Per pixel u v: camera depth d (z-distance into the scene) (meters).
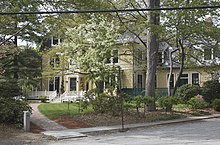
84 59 28.77
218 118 25.36
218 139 13.90
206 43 28.69
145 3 26.97
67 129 17.78
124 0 27.00
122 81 42.72
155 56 25.38
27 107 18.42
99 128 18.14
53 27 20.59
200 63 34.31
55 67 35.97
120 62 42.50
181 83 44.03
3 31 20.23
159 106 26.36
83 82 43.12
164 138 14.70
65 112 23.55
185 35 22.30
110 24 29.17
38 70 34.66
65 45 30.67
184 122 22.17
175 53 36.03
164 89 41.19
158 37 24.22
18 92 19.67
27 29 19.81
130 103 23.78
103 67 27.88
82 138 15.66
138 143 13.33
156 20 23.23
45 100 42.06
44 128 17.92
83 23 27.30
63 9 18.17
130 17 28.06
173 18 21.33
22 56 31.89
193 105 28.55
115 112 22.02
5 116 17.17
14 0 16.97
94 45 29.33
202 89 32.12
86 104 22.62
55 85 47.25
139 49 34.50
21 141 14.51
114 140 14.53
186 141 13.52
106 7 21.50
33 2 17.11
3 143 13.98
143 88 40.56
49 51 34.28
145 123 20.58
